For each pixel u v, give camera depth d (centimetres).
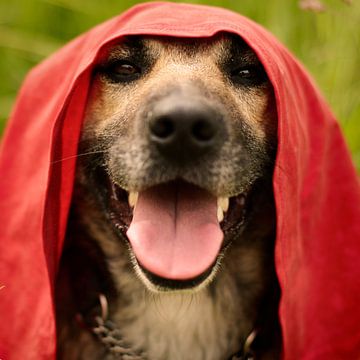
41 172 64
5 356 66
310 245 66
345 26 81
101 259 67
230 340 67
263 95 63
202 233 58
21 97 71
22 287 66
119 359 67
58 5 105
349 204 67
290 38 90
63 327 67
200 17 60
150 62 63
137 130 58
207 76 60
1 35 105
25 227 66
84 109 63
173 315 67
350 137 82
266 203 66
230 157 58
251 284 68
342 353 68
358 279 67
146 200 60
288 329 61
